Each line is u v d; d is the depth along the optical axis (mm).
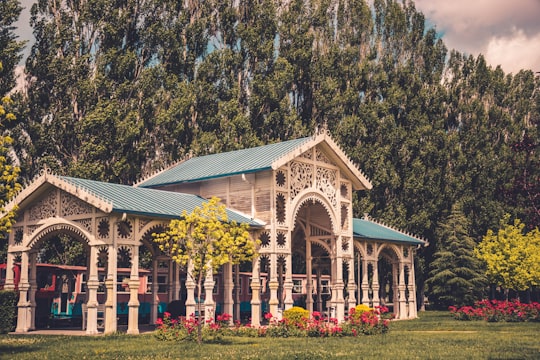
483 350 22391
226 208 36094
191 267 30359
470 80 71312
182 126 52156
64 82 48062
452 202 62688
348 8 65375
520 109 72875
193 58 57062
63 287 36969
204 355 20469
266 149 38750
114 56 50500
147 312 38281
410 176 60000
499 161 67125
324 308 51906
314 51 62844
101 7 51188
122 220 28672
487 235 59531
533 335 29719
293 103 61688
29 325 31438
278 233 34781
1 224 21594
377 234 44438
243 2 61438
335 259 38656
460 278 56688
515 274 54938
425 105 63781
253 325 33469
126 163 48188
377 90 62719
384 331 31062
